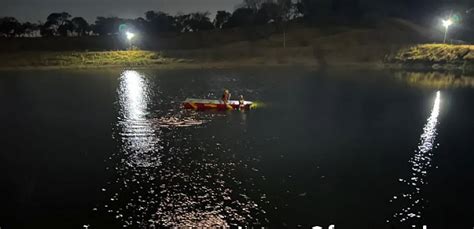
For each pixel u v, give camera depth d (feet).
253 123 127.85
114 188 77.97
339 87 200.03
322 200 72.08
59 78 254.06
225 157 95.40
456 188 77.20
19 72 289.33
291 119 132.77
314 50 344.28
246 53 349.20
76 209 69.56
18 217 67.00
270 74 263.29
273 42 380.78
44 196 75.10
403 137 111.24
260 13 469.16
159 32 479.00
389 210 68.49
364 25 417.49
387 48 328.29
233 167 88.74
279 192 75.31
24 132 120.57
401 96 173.17
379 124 125.49
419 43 330.34
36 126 127.85
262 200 72.02
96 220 65.67
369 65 309.42
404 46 323.57
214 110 147.74
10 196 75.41
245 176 83.41
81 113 146.30
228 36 426.10
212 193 75.10
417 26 400.88
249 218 65.62
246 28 446.19
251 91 191.62
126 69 310.24
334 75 252.21
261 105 156.15
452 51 285.64
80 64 326.85
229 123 128.36
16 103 167.32
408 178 82.17
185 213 67.56
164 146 104.68
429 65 286.25
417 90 189.06
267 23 463.42
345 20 438.40
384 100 164.14
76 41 427.74
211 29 474.08
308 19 459.73
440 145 103.71
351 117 135.13
